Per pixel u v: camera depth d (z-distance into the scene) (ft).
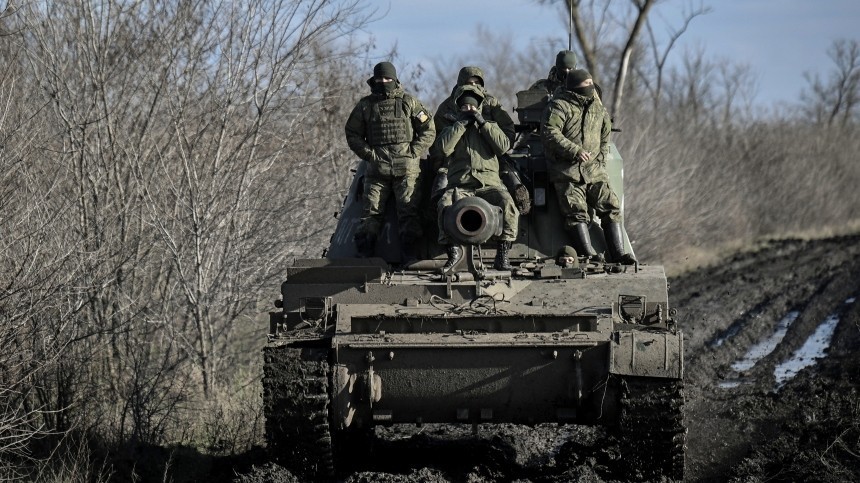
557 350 74.13
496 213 81.66
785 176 370.32
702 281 213.05
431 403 76.43
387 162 91.25
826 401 100.89
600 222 93.76
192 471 81.97
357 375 75.15
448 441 94.12
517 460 87.15
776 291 194.80
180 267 101.76
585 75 90.63
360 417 77.41
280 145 117.70
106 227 96.22
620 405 74.13
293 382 73.92
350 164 146.00
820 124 509.76
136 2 111.55
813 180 387.34
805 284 200.85
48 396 89.86
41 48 102.63
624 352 73.00
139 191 102.78
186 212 106.93
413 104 92.02
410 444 92.99
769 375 121.49
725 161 325.83
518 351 74.33
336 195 138.10
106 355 98.78
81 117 101.35
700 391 114.01
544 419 77.00
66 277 86.84
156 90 109.81
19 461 81.76
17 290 78.74
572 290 80.48
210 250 108.37
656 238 233.35
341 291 80.69
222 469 82.84
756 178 357.41
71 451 83.61
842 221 410.31
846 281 198.70
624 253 89.51
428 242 92.17
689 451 88.02
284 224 123.03
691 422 98.48
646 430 73.15
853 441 86.38
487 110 95.66
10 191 82.38
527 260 90.43
